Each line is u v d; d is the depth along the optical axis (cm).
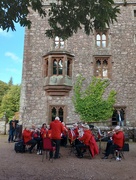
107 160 755
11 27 609
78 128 917
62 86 1554
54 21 672
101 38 1700
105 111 1555
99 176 535
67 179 504
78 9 616
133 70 1619
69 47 1675
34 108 1581
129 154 885
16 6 585
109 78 1620
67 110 1569
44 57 1656
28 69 1645
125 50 1658
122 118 1518
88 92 1595
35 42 1692
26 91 1608
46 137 718
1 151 916
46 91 1595
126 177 530
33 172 562
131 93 1581
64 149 1012
